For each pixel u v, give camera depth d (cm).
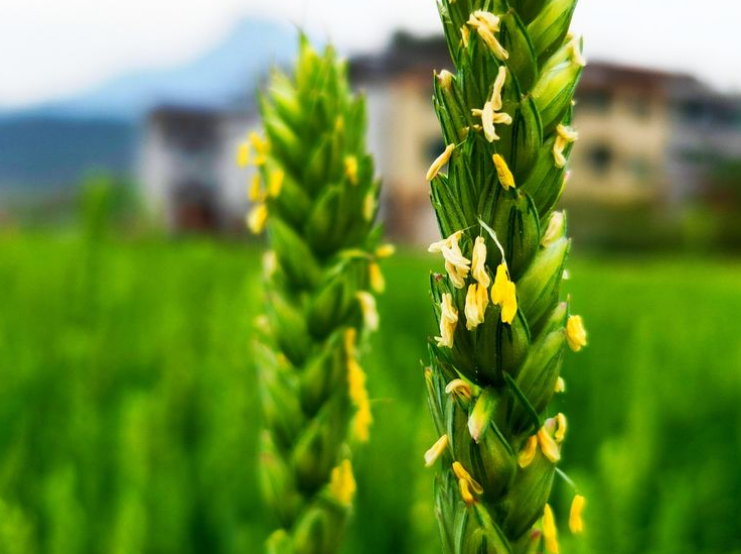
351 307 19
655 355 57
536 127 12
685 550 33
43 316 64
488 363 13
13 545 28
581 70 12
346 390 19
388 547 33
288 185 19
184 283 98
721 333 87
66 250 113
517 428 13
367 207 19
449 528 13
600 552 30
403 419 35
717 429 48
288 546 19
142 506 33
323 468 19
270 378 19
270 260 20
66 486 33
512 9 12
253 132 19
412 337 79
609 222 543
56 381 50
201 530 36
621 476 32
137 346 61
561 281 13
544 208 13
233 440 38
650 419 40
